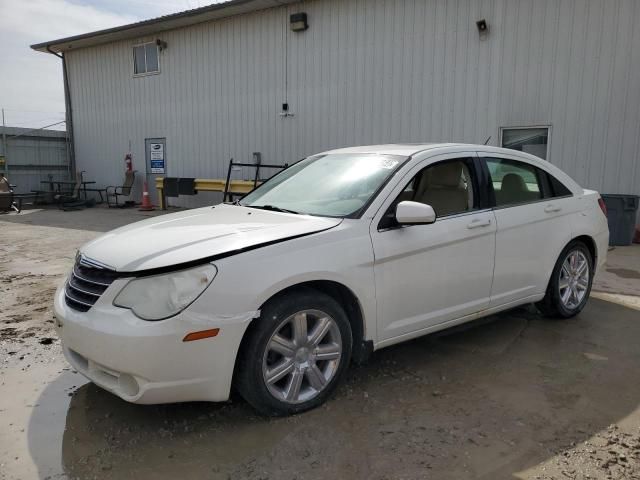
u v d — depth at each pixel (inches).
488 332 179.2
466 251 150.4
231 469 103.8
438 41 412.2
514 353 161.0
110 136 666.8
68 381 143.9
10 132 652.7
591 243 197.2
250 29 519.8
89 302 115.3
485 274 156.9
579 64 361.4
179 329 105.8
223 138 560.1
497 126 395.5
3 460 107.5
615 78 351.3
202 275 109.0
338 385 135.2
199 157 585.0
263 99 521.7
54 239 380.5
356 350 134.2
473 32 396.2
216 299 108.5
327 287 129.0
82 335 111.7
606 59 352.5
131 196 658.8
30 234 405.4
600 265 202.7
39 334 179.6
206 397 112.0
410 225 137.2
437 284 144.8
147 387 106.3
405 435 115.0
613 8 346.0
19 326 187.8
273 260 116.0
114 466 105.3
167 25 565.3
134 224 147.5
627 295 225.1
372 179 145.5
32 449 111.3
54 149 702.5
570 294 189.9
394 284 135.3
